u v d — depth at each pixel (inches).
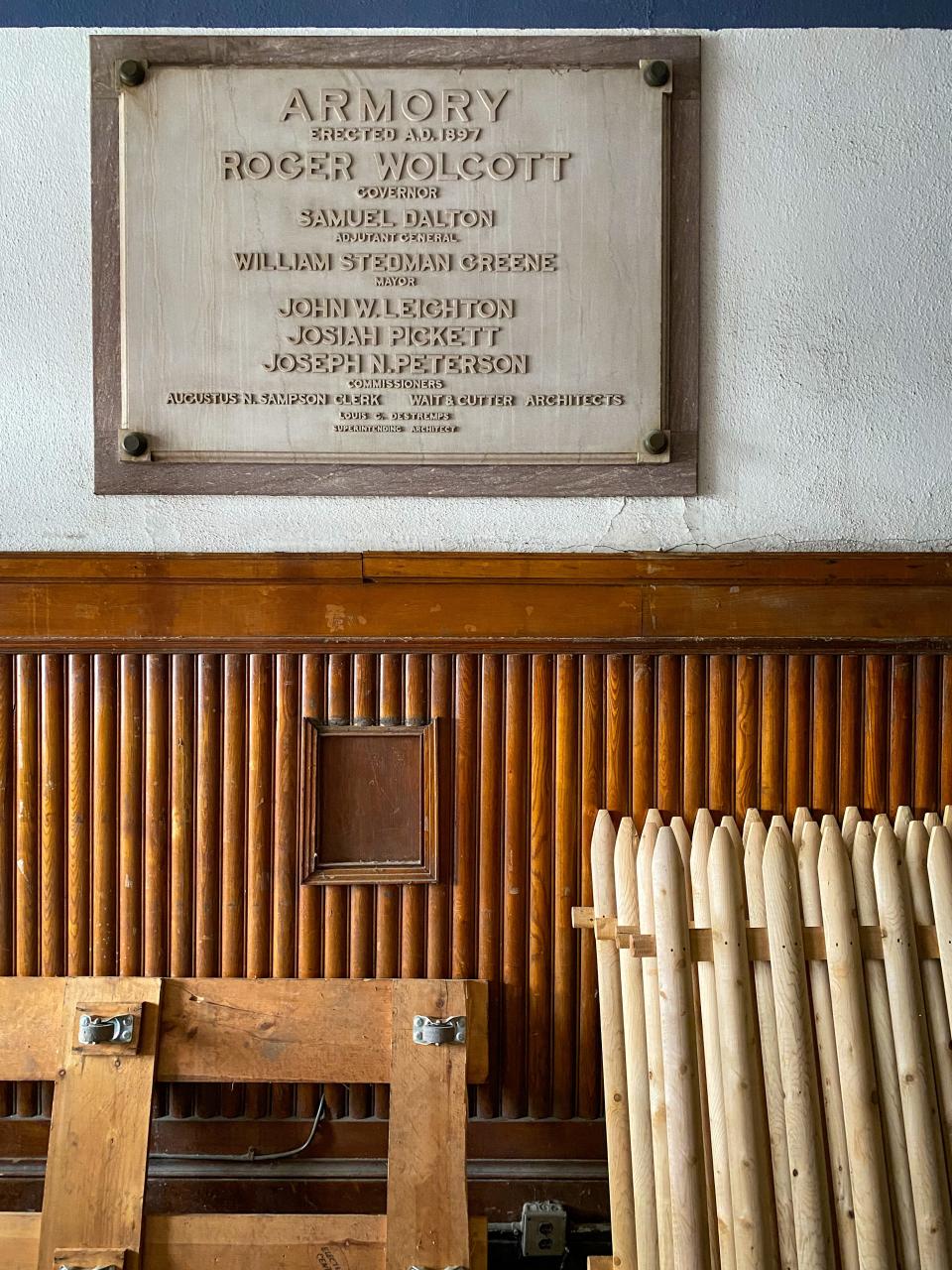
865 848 69.7
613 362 79.9
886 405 80.9
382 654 79.4
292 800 79.4
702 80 79.9
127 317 79.2
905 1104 64.9
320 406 79.9
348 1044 72.9
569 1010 79.5
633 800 79.7
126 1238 66.4
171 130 79.0
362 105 79.0
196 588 79.0
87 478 80.5
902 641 79.2
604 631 79.3
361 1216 68.3
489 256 79.5
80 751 79.2
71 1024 71.9
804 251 80.3
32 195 79.6
